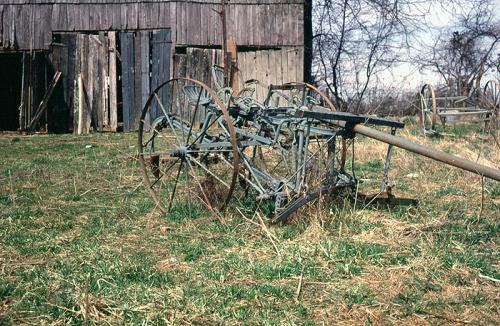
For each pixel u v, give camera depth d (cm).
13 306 435
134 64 1912
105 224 670
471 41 2759
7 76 2067
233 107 694
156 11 1912
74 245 588
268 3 1911
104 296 452
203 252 564
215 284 480
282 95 756
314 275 498
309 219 635
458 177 947
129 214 718
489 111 1563
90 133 1847
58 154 1298
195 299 446
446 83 2502
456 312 426
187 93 746
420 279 483
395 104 2253
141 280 487
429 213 706
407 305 436
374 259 531
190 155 703
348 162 1130
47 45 1916
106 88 1903
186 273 504
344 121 651
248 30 1912
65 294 454
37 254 562
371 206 725
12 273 507
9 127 2069
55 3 1923
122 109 1930
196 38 1916
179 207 730
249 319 416
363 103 2473
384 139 604
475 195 828
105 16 1923
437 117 1688
